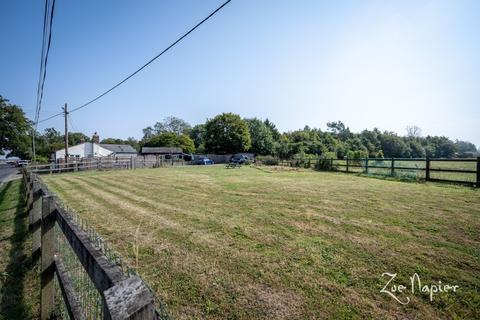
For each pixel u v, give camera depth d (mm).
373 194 8352
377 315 2426
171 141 61062
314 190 9398
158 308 2512
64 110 24516
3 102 47781
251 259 3594
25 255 3855
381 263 3430
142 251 3889
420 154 79375
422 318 2377
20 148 50000
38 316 2527
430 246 3959
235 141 49281
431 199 7418
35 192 3588
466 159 10289
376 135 79562
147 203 7352
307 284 2955
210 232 4723
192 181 12992
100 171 22656
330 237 4395
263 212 6117
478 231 4586
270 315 2449
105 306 813
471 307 2518
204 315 2467
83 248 1484
